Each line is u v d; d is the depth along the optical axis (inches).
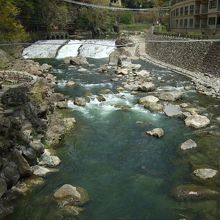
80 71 1667.1
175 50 1775.3
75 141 789.2
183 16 2517.2
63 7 2886.3
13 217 498.3
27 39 2272.4
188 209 523.5
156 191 578.6
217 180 602.5
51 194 555.8
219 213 510.6
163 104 1075.3
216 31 1818.4
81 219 498.3
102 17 3147.1
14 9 1814.7
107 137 820.6
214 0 1940.2
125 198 558.3
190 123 889.5
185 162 685.9
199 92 1224.2
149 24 3705.7
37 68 1525.6
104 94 1203.9
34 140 708.0
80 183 602.9
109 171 652.7
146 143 789.2
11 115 713.0
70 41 2566.4
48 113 913.5
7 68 1460.4
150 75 1535.4
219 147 751.1
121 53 2101.4
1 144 567.8
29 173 599.2
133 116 973.8
